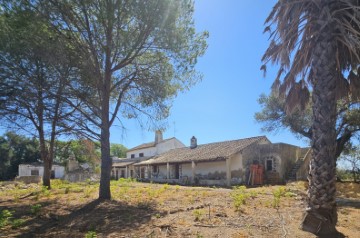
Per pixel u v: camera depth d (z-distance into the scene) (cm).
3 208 1138
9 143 5216
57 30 1085
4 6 1025
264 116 2417
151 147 4819
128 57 1220
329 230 690
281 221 798
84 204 1148
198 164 3105
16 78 1065
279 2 857
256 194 1332
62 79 1096
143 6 1107
